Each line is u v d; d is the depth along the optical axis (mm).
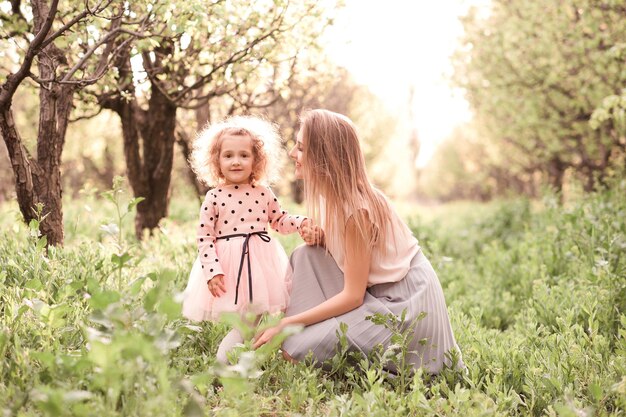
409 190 35125
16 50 4371
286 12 4664
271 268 3135
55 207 4043
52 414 1892
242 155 3168
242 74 5113
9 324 2730
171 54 4859
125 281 3686
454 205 28500
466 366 3062
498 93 10219
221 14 3811
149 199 6145
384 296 3037
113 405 2008
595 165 10883
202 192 7293
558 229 5898
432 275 3127
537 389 2789
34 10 3816
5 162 12211
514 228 9969
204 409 2287
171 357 2742
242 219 3135
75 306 3021
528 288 5055
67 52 4480
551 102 10102
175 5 3568
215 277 2928
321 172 3029
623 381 2445
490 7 10266
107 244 4863
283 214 3305
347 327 2809
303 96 9906
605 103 6270
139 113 5938
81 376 2197
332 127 3057
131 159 6016
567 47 9016
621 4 7723
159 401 2004
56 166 4059
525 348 3342
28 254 3555
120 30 3545
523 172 16719
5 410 2088
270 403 2645
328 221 3016
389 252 3043
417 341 2930
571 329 3285
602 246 4648
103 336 2143
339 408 2451
